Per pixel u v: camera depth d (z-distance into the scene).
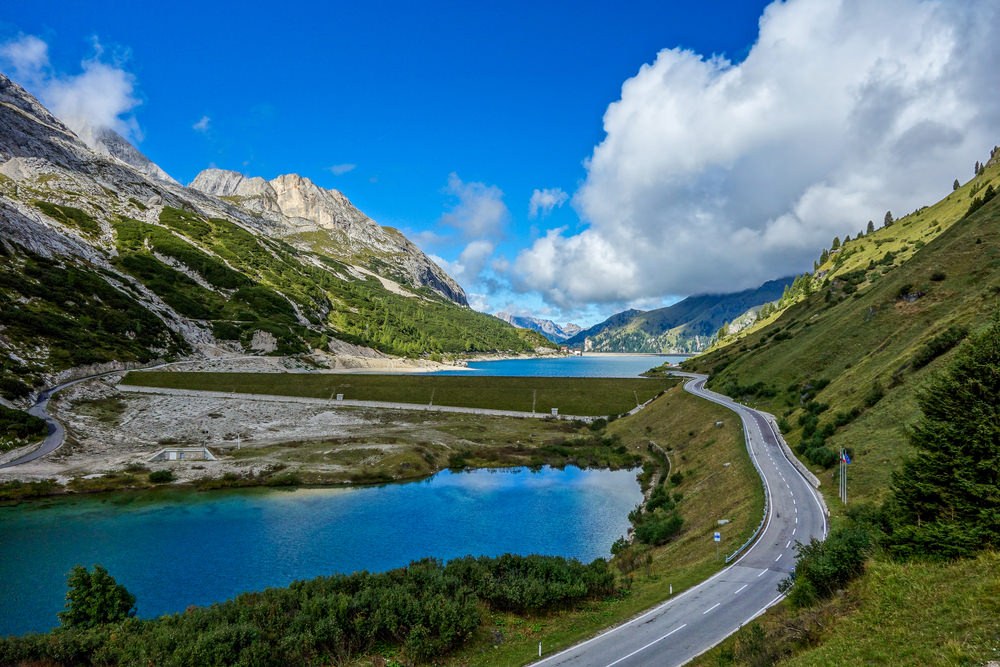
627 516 64.31
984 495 21.77
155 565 49.75
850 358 89.00
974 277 82.94
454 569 36.66
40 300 142.00
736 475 59.72
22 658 26.36
